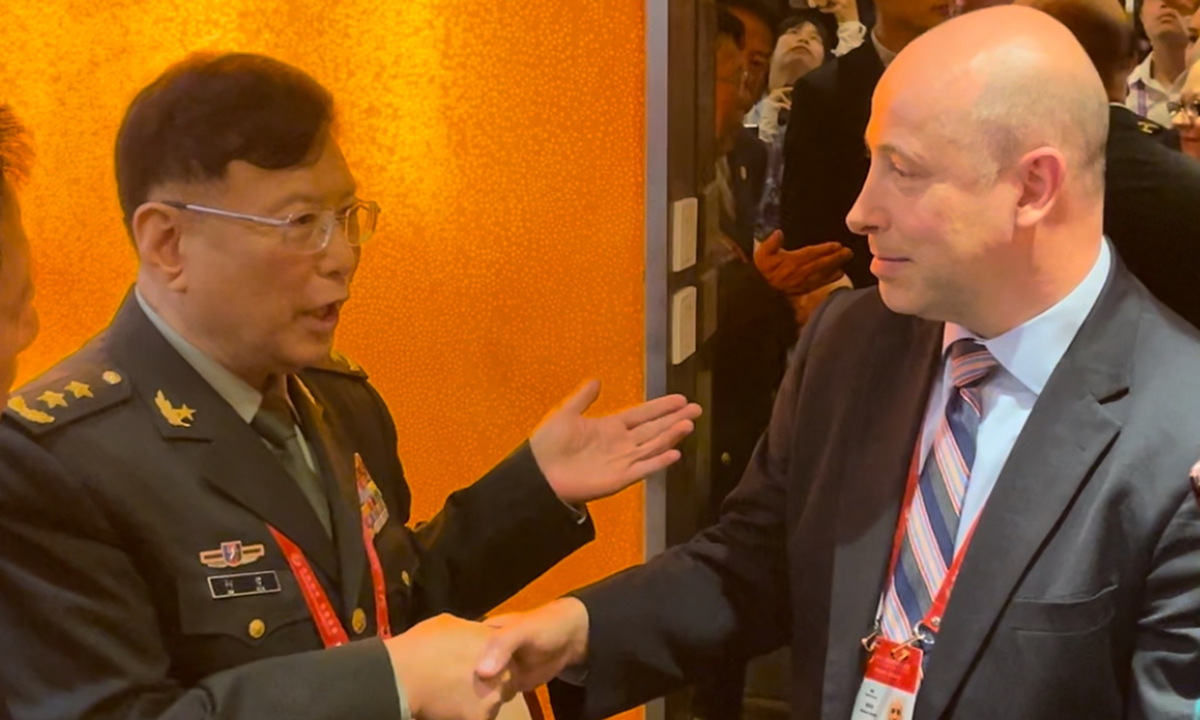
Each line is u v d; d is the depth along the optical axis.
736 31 1.58
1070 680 1.03
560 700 1.34
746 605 1.37
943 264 1.07
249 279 1.08
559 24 1.58
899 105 1.07
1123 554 1.03
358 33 1.59
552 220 1.64
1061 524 1.05
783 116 1.60
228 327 1.10
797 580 1.27
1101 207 1.12
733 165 1.62
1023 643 1.05
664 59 1.55
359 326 1.68
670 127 1.57
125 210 1.10
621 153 1.61
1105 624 1.03
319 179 1.10
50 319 1.58
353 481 1.25
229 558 1.09
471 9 1.59
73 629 0.99
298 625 1.12
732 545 1.39
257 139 1.06
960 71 1.04
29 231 1.57
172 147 1.06
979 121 1.03
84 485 1.01
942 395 1.19
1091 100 1.06
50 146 1.55
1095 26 1.43
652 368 1.63
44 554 0.99
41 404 1.03
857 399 1.25
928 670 1.09
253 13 1.57
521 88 1.60
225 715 1.02
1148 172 1.44
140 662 1.03
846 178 1.61
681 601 1.36
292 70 1.11
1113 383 1.06
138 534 1.04
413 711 1.10
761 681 1.75
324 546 1.16
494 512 1.37
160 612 1.07
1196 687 1.00
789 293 1.66
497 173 1.63
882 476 1.19
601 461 1.39
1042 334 1.10
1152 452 1.03
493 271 1.66
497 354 1.68
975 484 1.13
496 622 1.26
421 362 1.68
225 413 1.12
